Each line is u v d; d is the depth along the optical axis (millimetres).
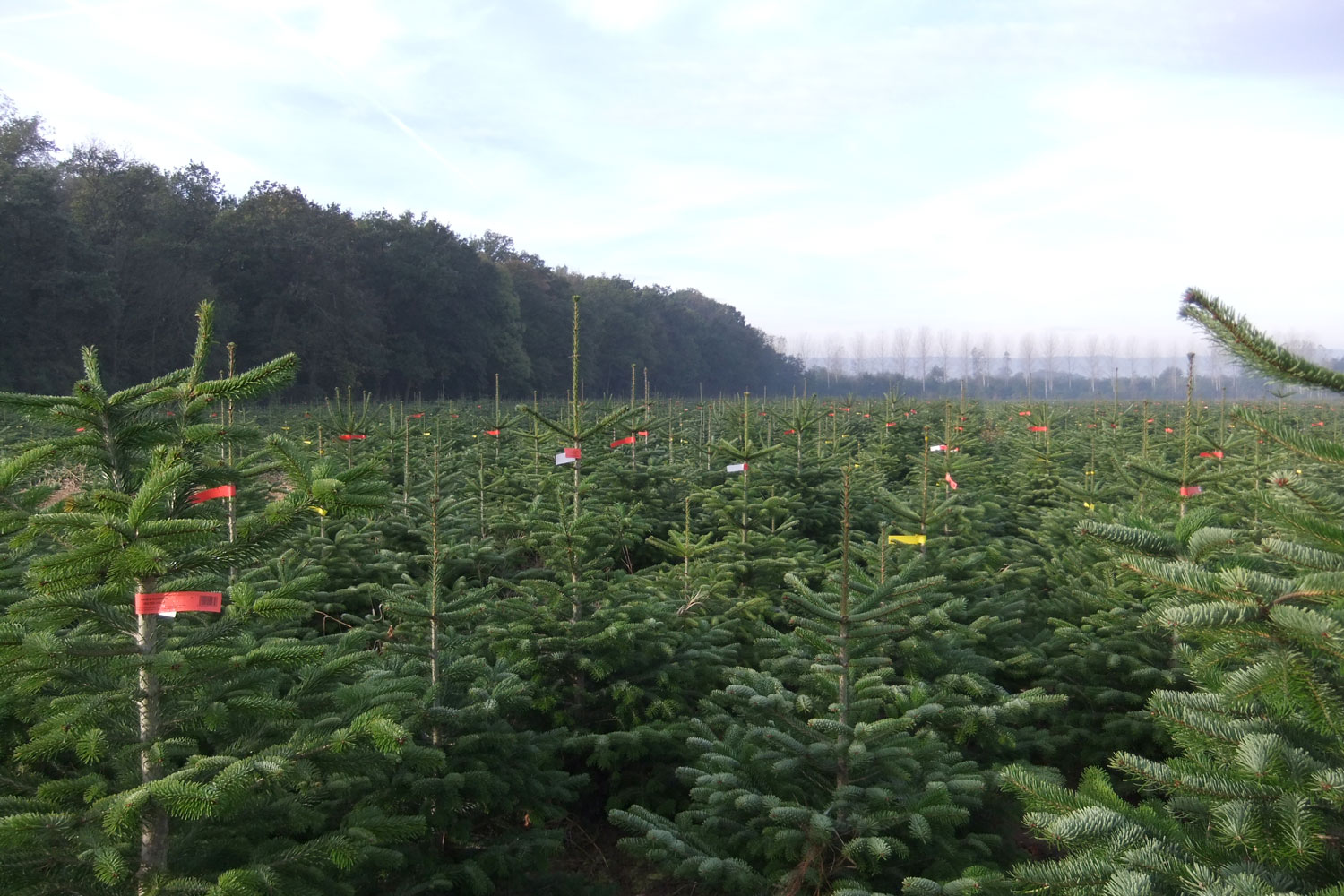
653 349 83188
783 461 13562
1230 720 2959
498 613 6824
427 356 57750
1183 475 8109
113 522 3111
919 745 4949
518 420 24719
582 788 6703
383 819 3729
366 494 3760
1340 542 2400
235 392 3633
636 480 11969
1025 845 5738
